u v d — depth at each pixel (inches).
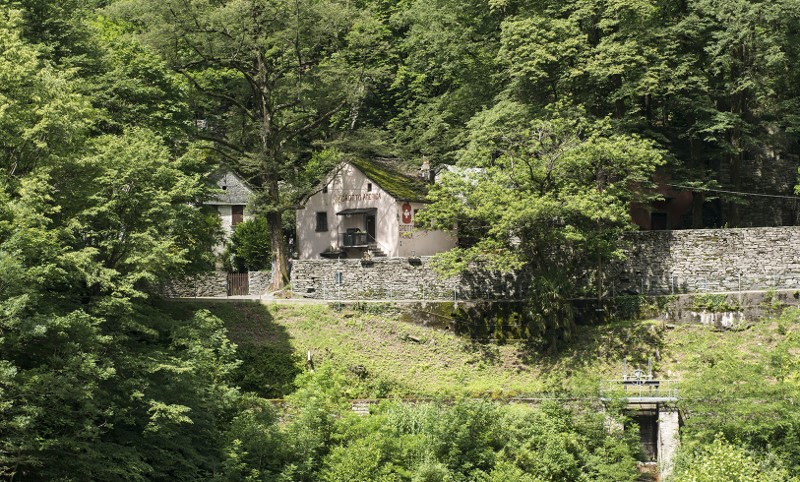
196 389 1721.2
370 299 2439.7
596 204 2193.7
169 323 1878.7
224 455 1717.5
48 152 1617.9
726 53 2554.1
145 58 2476.6
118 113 2335.1
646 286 2375.7
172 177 1991.9
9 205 1473.9
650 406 1999.3
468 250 2306.8
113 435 1590.8
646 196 2429.9
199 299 2421.3
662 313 2299.5
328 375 1982.0
